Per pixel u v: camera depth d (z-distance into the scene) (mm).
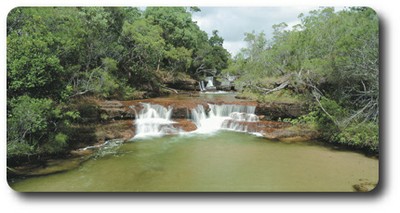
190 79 35250
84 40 16000
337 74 14766
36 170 10742
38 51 11008
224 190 9422
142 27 26125
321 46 15977
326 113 14688
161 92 28578
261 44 29938
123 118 17531
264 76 20234
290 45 17812
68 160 11820
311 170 10953
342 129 13945
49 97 11742
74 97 15141
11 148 10234
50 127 12523
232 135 16188
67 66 13781
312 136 15008
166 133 16547
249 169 11102
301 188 9477
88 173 10664
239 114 19047
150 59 25797
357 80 14383
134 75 25281
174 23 36594
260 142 14727
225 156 12586
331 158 12203
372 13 14047
